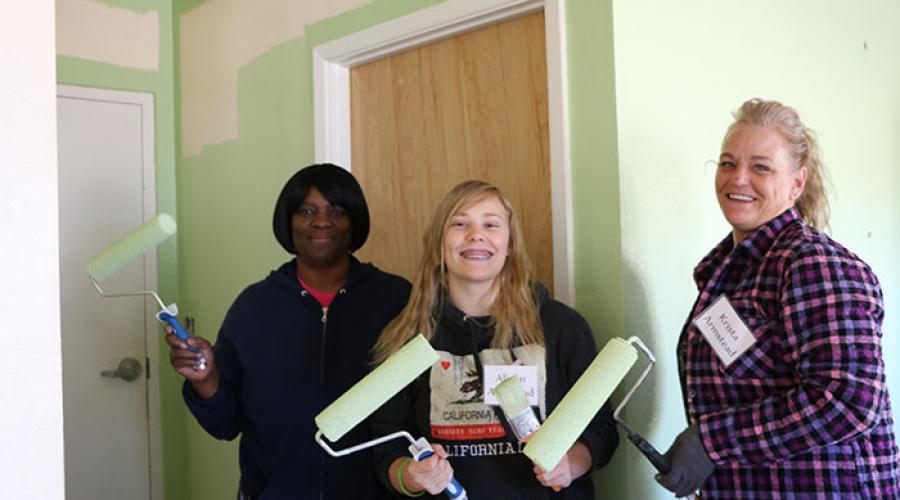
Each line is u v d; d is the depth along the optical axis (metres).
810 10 2.30
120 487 2.97
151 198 3.06
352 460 1.82
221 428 1.89
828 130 2.34
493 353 1.48
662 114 1.81
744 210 1.35
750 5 2.08
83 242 2.92
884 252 2.57
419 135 2.28
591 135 1.75
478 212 1.52
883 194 2.58
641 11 1.76
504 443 1.44
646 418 1.75
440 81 2.20
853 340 1.14
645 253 1.74
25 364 0.73
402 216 2.35
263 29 2.70
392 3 2.21
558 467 1.35
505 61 2.02
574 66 1.78
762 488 1.26
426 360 1.11
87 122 2.94
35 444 0.74
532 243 1.97
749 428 1.20
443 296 1.57
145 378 3.02
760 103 1.40
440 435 1.46
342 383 1.83
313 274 1.92
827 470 1.21
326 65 2.44
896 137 2.67
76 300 2.90
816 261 1.20
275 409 1.84
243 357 1.86
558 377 1.49
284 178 2.62
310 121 2.50
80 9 2.93
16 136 0.73
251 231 2.77
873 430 1.25
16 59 0.73
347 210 1.87
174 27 3.13
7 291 0.72
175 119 3.14
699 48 1.92
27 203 0.74
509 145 2.02
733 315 1.29
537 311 1.53
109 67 2.98
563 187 1.79
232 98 2.86
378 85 2.40
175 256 3.15
